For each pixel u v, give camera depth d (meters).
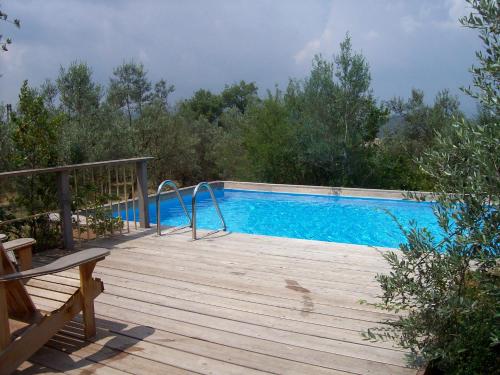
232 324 3.36
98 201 6.28
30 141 5.84
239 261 4.95
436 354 2.46
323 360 2.83
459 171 2.38
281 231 9.43
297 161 14.16
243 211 11.40
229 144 16.86
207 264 4.85
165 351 2.95
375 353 2.91
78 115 12.90
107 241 5.93
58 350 2.95
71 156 9.98
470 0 2.20
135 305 3.73
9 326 2.60
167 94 16.75
